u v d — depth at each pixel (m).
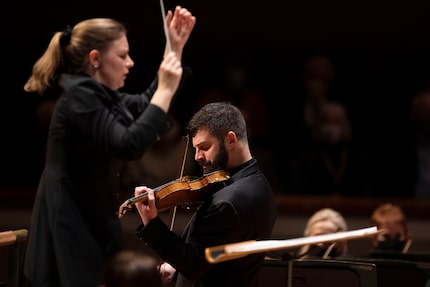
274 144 17.83
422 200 15.23
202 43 18.50
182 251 6.61
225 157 7.05
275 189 15.26
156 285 5.71
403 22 18.36
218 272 6.96
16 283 7.33
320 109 16.84
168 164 14.24
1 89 18.28
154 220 6.67
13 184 17.12
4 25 18.42
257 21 18.55
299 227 14.17
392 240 11.21
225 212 6.71
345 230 10.91
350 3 18.45
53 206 6.00
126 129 5.88
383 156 17.67
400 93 18.23
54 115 6.11
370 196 15.92
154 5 18.27
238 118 7.09
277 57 18.48
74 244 5.98
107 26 6.17
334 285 7.77
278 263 8.01
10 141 17.77
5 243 7.13
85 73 6.14
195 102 18.22
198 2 18.45
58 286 6.05
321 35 18.55
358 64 18.41
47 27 18.42
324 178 15.71
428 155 16.75
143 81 18.25
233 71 17.39
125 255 5.72
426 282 8.30
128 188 14.02
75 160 6.05
